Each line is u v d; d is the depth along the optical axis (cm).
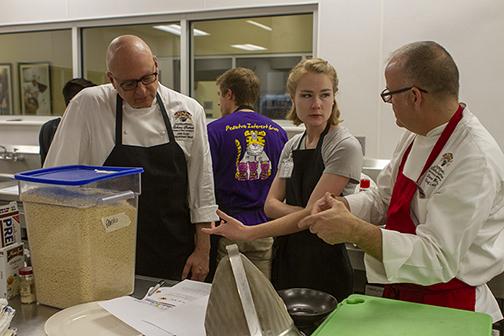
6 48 384
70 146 156
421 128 116
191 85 348
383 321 97
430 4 270
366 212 143
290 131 316
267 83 326
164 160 162
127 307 103
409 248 102
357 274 219
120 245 115
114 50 143
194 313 101
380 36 283
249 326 75
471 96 267
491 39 259
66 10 360
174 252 168
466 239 103
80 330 95
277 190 175
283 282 167
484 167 103
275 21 317
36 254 110
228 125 209
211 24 334
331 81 151
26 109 387
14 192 252
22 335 96
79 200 102
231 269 80
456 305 115
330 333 91
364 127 294
